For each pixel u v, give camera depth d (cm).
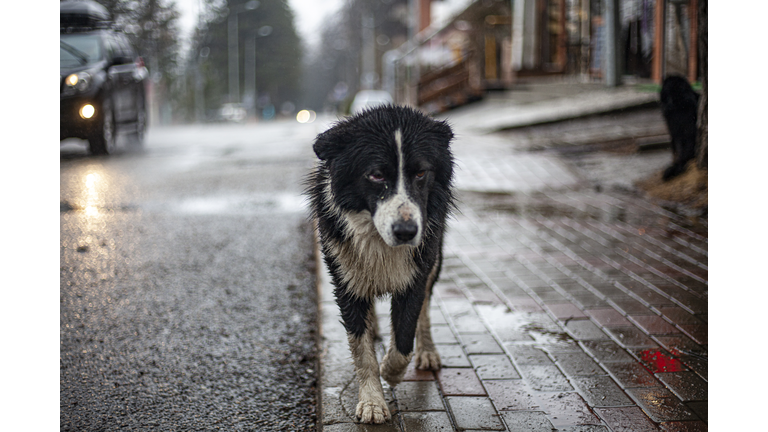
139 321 423
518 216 727
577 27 1593
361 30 6275
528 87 1664
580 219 706
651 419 288
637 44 1248
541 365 345
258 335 407
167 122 3406
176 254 581
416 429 278
